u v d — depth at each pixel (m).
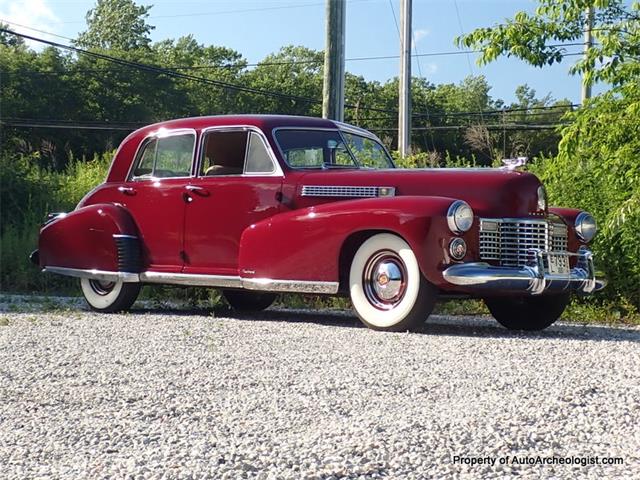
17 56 57.25
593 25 9.90
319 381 4.88
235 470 3.29
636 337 7.34
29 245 13.90
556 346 6.16
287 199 7.77
